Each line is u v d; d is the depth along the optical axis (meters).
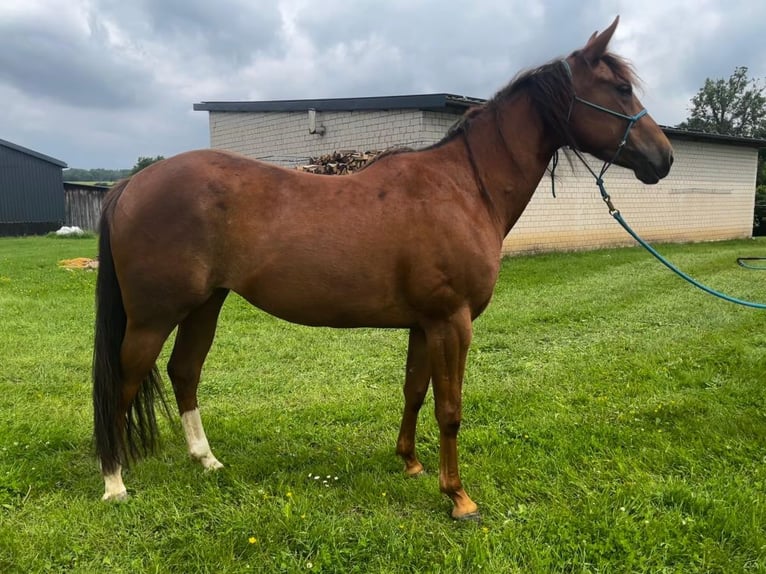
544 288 8.10
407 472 2.89
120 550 2.25
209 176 2.42
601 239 14.07
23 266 10.54
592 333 5.70
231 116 14.93
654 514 2.45
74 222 24.36
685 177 15.76
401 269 2.36
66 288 8.13
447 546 2.28
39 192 22.41
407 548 2.24
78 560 2.20
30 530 2.33
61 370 4.45
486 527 2.39
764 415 3.44
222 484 2.79
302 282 2.38
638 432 3.28
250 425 3.47
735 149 17.06
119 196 2.50
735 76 39.59
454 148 2.57
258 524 2.38
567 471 2.83
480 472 2.85
